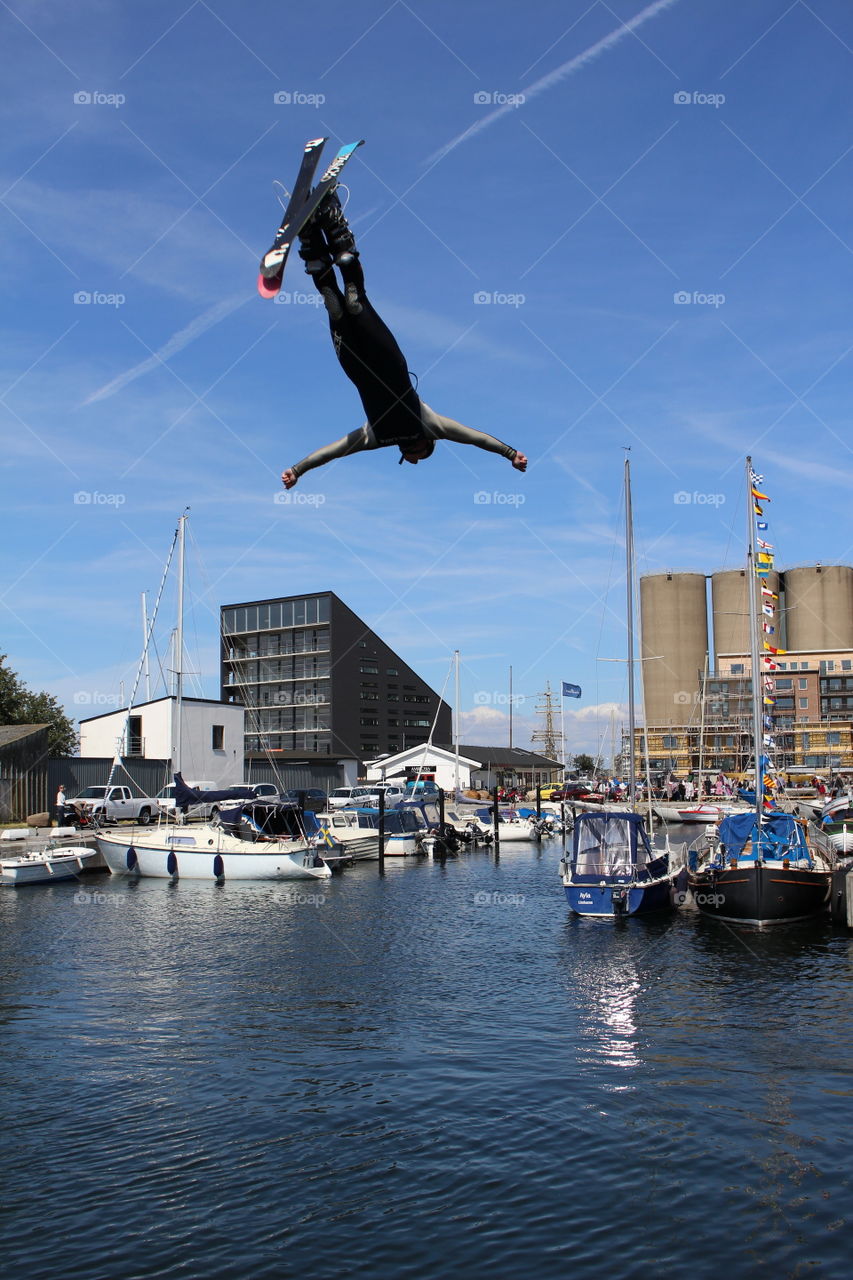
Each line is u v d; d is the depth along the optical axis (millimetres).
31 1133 14273
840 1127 14289
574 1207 11961
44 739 55062
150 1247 11141
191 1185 12656
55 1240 11297
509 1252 10977
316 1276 10539
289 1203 12141
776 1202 12039
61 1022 19938
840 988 22766
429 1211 11922
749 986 23078
